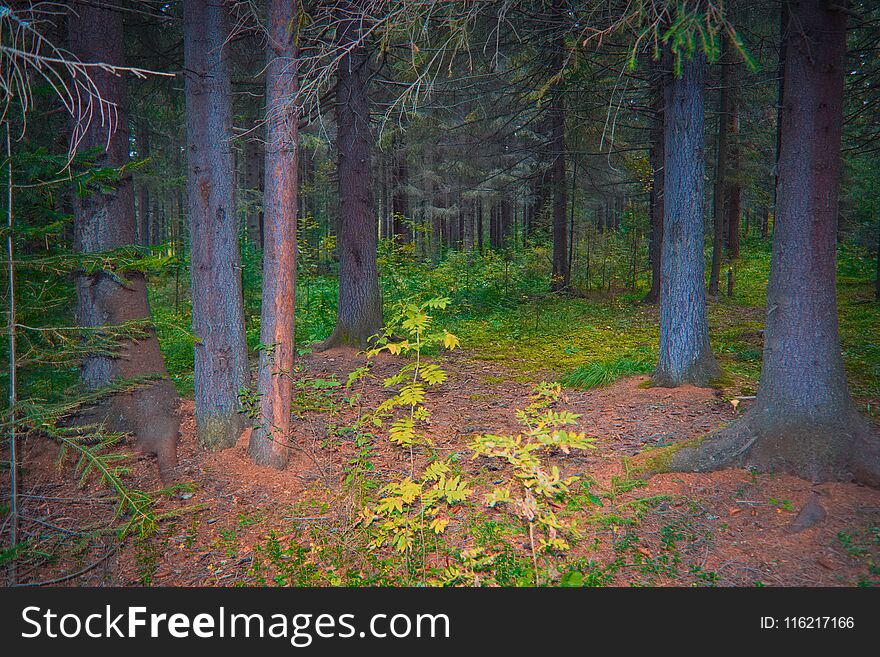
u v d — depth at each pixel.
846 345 9.66
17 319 3.79
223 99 5.48
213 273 5.52
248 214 16.84
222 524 4.47
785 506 4.03
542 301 14.82
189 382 7.39
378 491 4.79
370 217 9.89
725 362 8.79
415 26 4.21
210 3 5.38
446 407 7.12
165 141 15.55
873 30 7.89
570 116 14.16
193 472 5.23
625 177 18.17
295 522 4.46
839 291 15.80
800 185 4.38
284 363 5.23
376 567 3.84
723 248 22.39
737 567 3.54
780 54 8.73
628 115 13.57
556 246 16.83
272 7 4.85
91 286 5.49
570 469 5.05
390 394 7.60
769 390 4.59
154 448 5.44
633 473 4.74
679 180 7.02
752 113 16.83
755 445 4.54
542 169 16.95
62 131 5.77
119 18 5.57
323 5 5.84
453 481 3.73
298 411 6.26
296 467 5.36
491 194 24.25
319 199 23.44
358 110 9.51
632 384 7.44
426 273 16.28
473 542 4.04
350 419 6.50
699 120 6.94
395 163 21.11
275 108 4.91
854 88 9.27
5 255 3.45
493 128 18.30
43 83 5.01
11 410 3.43
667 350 7.21
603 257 20.17
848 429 4.32
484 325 13.12
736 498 4.21
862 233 19.12
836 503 3.95
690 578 3.48
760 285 18.14
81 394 4.17
